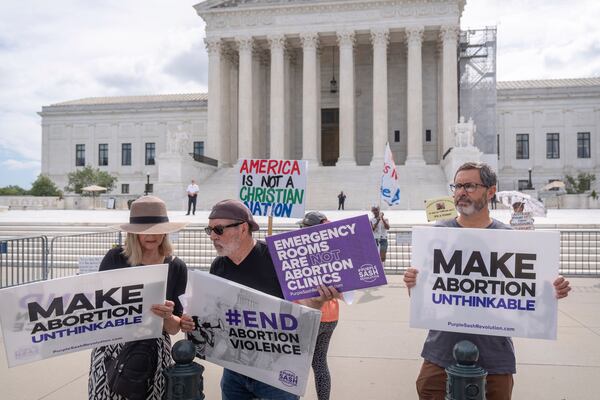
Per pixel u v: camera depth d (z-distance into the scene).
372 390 6.40
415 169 46.25
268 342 4.11
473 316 4.06
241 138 51.94
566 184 61.12
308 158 50.38
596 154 65.56
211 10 52.25
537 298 3.96
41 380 6.68
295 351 4.06
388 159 18.58
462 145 40.41
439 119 53.31
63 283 3.92
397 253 16.48
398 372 7.01
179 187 41.62
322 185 43.94
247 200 8.80
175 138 43.22
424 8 49.31
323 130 60.84
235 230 4.20
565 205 44.97
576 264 16.08
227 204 4.24
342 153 50.00
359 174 46.12
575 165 65.94
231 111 56.66
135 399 4.11
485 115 55.59
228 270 4.38
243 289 4.09
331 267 4.09
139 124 75.81
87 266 10.11
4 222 23.19
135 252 4.32
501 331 4.01
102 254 18.05
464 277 4.07
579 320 9.68
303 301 4.20
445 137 48.53
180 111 74.50
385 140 49.47
